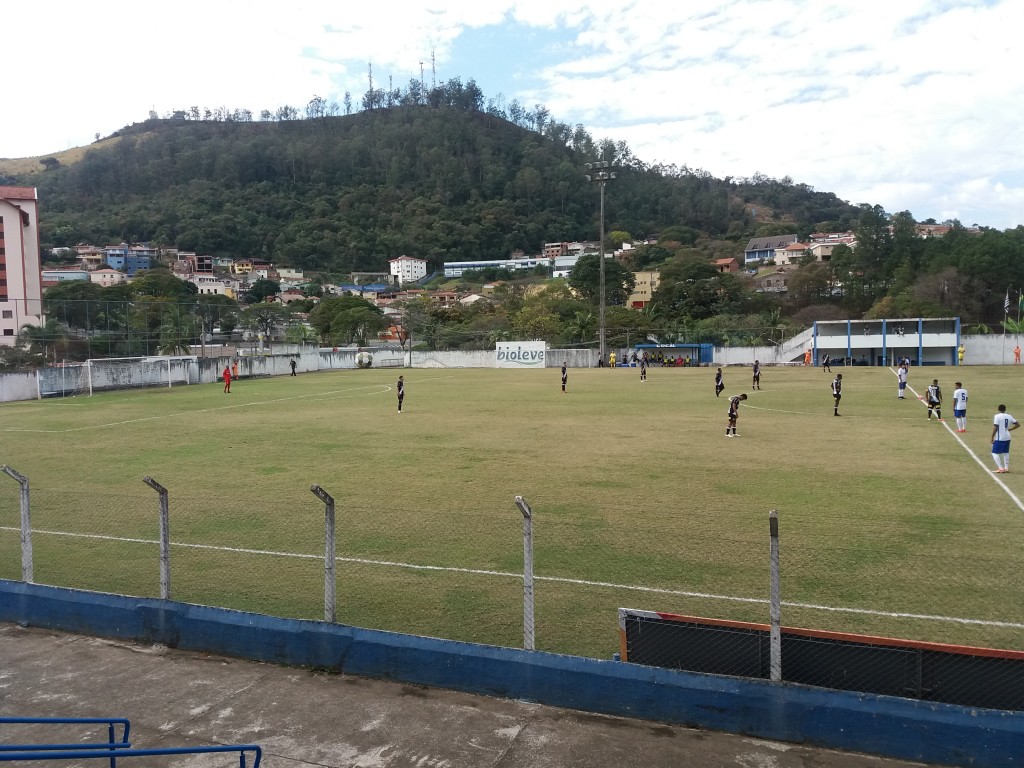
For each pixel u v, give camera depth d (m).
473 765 6.25
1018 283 89.12
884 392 39.50
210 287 150.88
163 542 8.81
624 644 7.36
